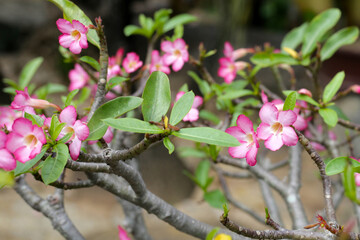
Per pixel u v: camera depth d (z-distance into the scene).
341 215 3.23
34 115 1.26
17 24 7.72
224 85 1.73
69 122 1.22
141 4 6.64
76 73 1.86
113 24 5.50
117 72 1.64
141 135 1.79
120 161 1.26
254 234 1.20
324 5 5.34
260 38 6.87
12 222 3.55
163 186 4.11
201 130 1.21
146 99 1.27
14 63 6.51
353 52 4.35
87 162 1.24
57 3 1.31
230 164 1.64
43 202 1.50
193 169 4.26
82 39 1.27
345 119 1.72
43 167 1.19
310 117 1.71
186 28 7.03
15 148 1.17
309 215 3.45
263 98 1.61
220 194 1.81
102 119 1.21
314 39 1.72
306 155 4.23
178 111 1.26
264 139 1.23
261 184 1.94
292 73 1.87
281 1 7.39
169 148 1.20
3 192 4.00
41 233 3.49
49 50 6.32
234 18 5.49
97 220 3.71
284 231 1.21
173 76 6.12
